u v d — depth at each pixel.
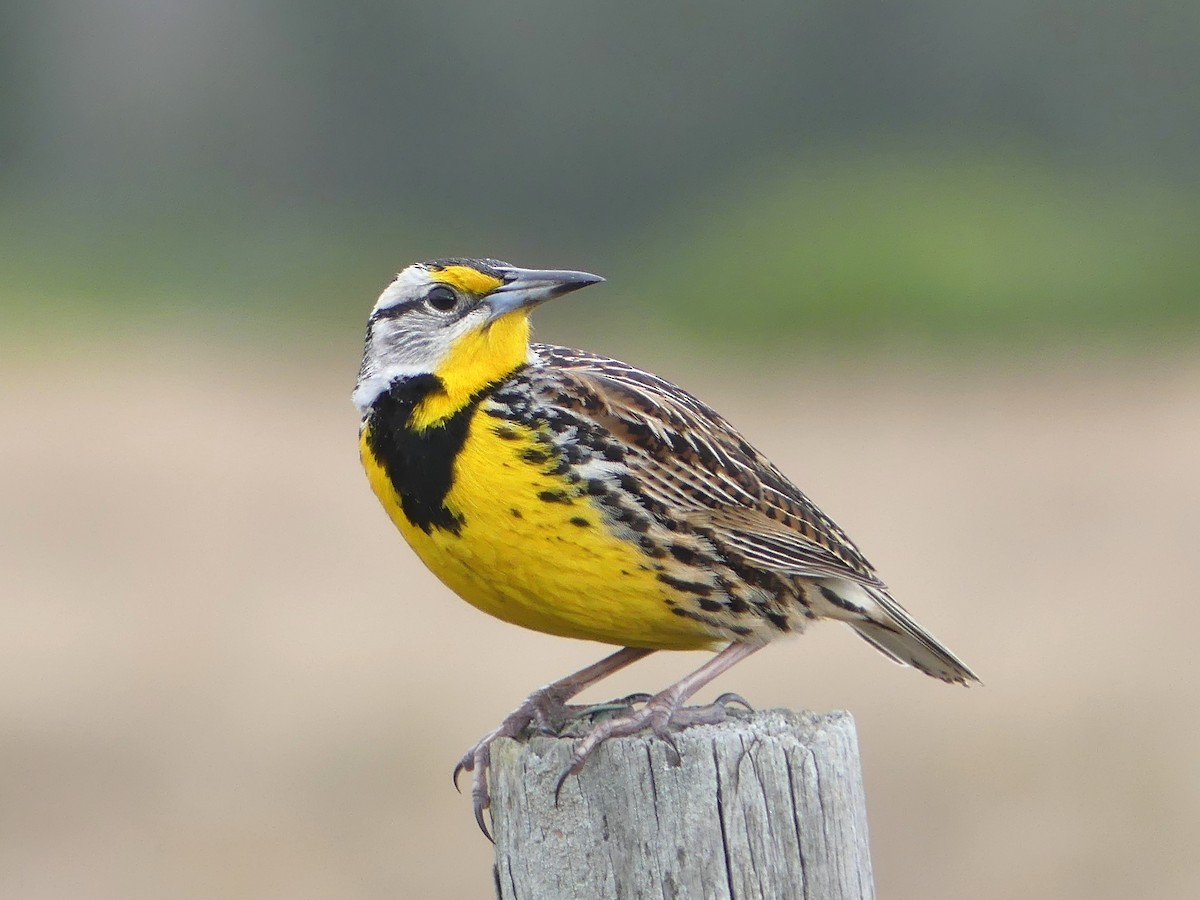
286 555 13.52
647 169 33.41
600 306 27.94
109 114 33.12
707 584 4.99
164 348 23.28
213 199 32.09
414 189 33.47
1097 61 32.44
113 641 11.12
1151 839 8.09
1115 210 28.95
